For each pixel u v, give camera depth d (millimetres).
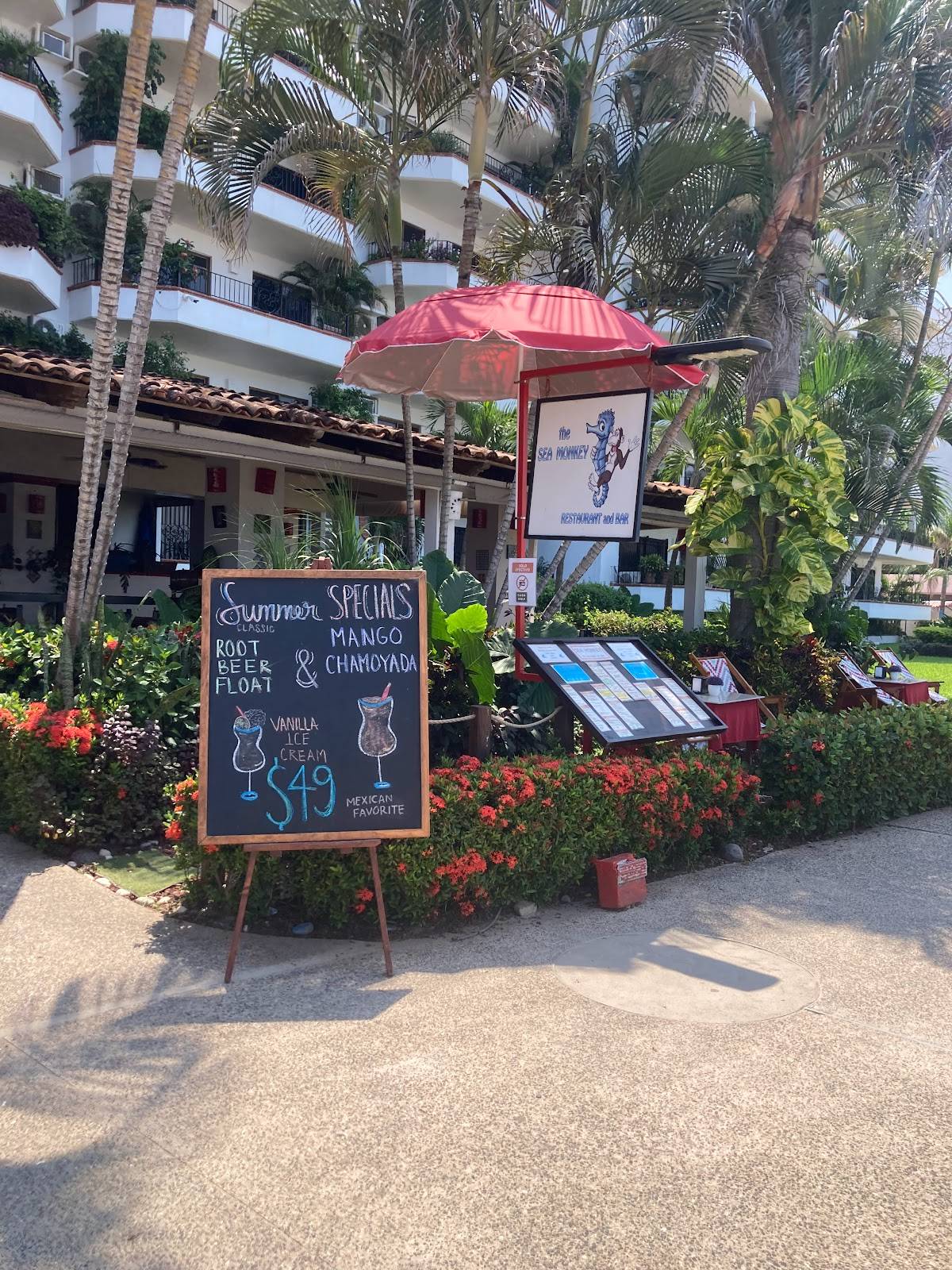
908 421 15797
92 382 5895
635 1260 2502
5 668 6586
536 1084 3336
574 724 6590
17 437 12953
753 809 6418
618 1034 3740
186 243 20250
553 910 5180
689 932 4906
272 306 23828
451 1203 2699
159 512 16266
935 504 16172
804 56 9844
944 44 9250
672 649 10609
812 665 9742
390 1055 3506
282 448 10078
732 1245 2568
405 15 8133
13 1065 3365
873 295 14836
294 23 8508
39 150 19062
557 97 10039
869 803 7234
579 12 8844
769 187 10156
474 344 7168
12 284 17844
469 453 11141
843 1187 2832
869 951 4750
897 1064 3605
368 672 4484
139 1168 2816
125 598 14234
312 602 4508
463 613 5773
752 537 9484
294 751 4359
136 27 5629
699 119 9258
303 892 4621
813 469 8953
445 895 4723
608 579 29797
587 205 9781
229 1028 3676
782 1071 3512
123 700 6094
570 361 7441
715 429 14211
